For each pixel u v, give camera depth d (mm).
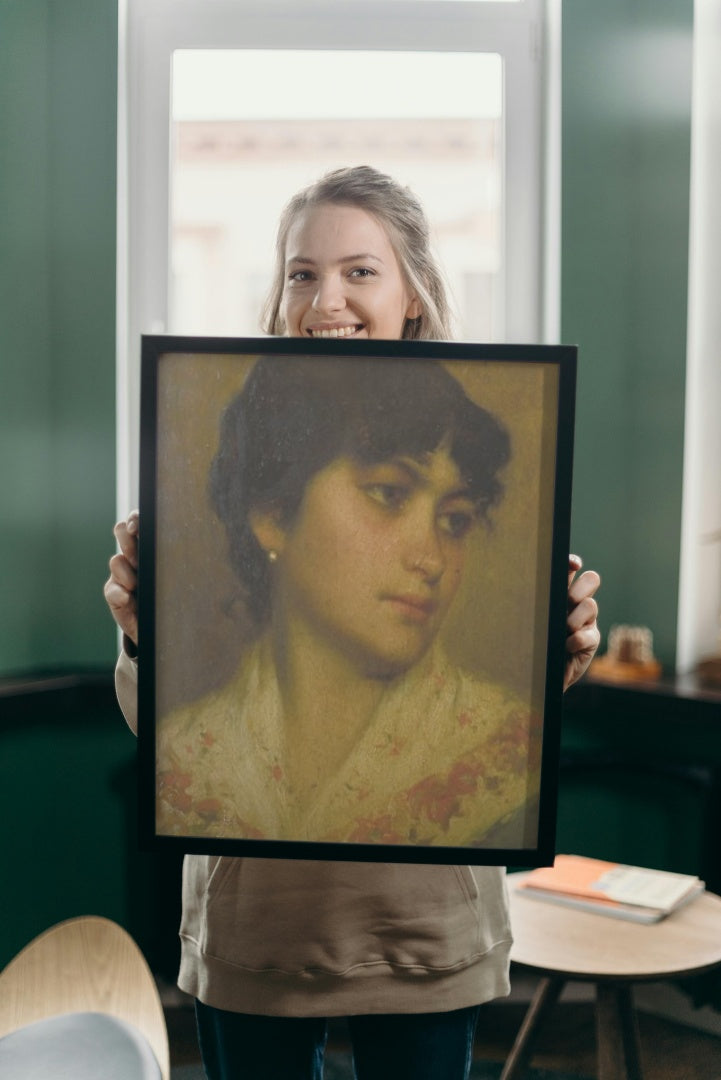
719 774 2273
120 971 1126
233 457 1000
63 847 2467
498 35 2527
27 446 2473
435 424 997
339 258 1189
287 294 1243
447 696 1011
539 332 2609
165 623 1009
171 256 2580
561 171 2498
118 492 2551
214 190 2629
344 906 1126
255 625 1010
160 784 1019
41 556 2512
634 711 2477
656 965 1500
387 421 997
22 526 2469
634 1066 1576
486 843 1016
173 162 2566
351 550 1004
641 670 2457
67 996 1085
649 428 2549
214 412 998
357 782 1015
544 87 2551
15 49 2404
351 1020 1188
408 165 2631
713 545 2633
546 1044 2342
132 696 1137
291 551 1005
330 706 1014
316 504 1001
